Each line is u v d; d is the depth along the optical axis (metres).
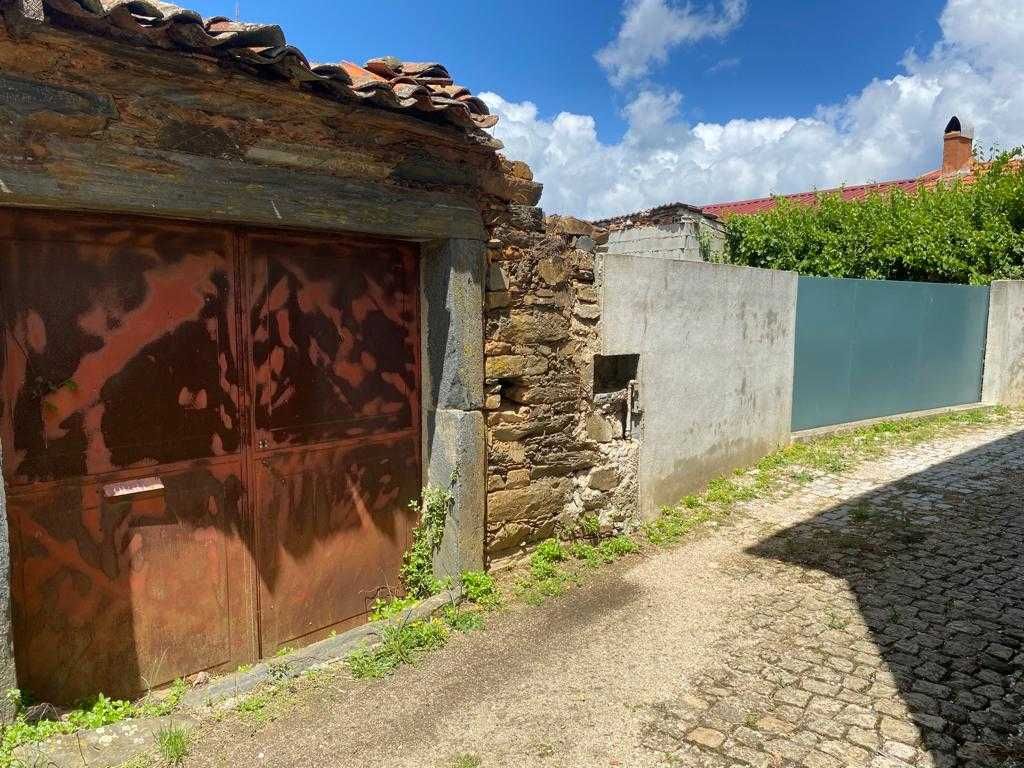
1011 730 2.88
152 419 3.21
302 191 3.33
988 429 9.07
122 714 2.97
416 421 4.30
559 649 3.60
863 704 3.08
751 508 5.98
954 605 4.10
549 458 4.76
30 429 2.87
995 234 10.80
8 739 2.60
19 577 2.88
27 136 2.57
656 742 2.83
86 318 2.99
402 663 3.46
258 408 3.56
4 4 2.38
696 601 4.19
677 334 5.82
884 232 11.27
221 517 3.47
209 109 3.02
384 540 4.20
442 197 3.90
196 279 3.30
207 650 3.47
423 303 4.21
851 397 8.72
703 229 12.38
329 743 2.83
